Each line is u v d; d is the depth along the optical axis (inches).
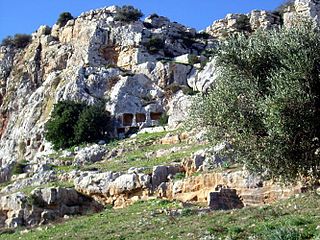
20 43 3924.7
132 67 3011.8
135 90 2783.0
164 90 2763.3
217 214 1083.3
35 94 3265.3
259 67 767.7
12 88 3597.4
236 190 1398.9
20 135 3105.3
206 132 797.2
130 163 1900.8
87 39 3253.0
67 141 2632.9
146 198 1585.9
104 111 2689.5
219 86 784.3
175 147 1973.4
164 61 2878.9
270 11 3491.6
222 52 786.8
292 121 690.8
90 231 1119.6
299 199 1132.5
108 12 3415.4
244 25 3486.7
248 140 740.7
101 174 1717.5
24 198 1633.9
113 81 2874.0
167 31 3309.5
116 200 1649.9
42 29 3752.5
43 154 2610.7
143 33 3179.1
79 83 2886.3
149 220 1142.3
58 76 3201.3
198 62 2903.5
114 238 976.3
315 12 3137.3
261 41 783.7
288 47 738.8
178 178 1606.8
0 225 1633.9
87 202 1688.0
